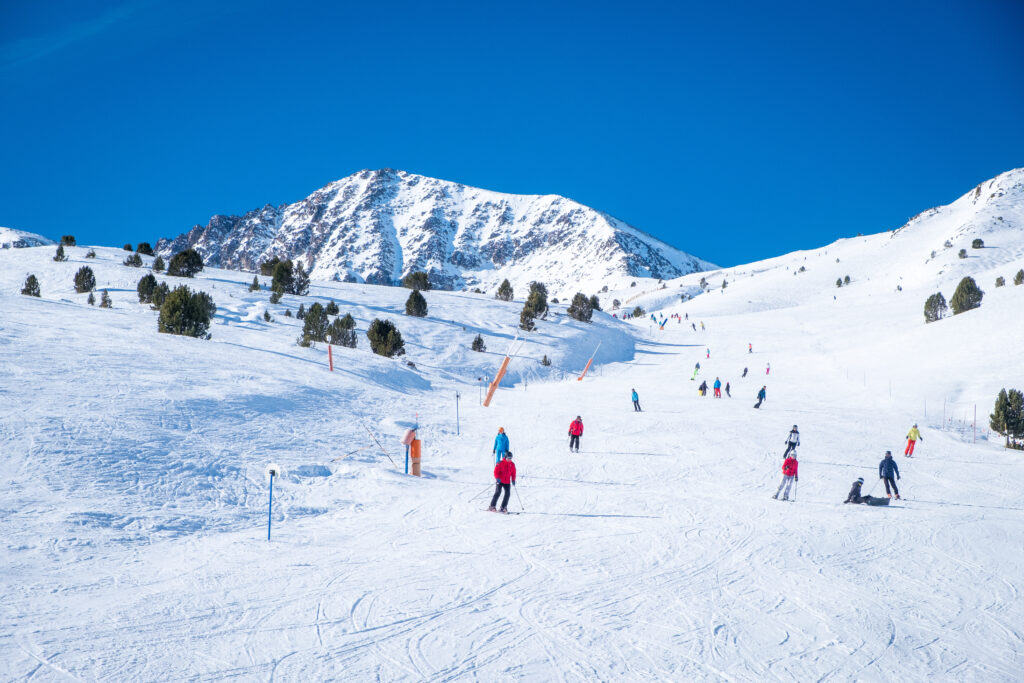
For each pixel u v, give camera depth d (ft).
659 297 549.13
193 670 23.40
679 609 31.50
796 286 455.63
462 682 23.36
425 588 33.35
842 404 140.56
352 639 26.81
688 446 88.02
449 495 57.31
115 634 26.35
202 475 54.34
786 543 43.65
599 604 31.81
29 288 161.38
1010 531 48.83
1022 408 108.47
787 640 28.43
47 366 80.94
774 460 79.20
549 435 95.09
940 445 96.68
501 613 30.25
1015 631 30.55
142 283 174.29
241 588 32.65
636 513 51.67
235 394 84.64
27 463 49.21
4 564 33.68
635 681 23.97
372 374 128.47
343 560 38.04
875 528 48.57
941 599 34.35
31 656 23.94
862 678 25.20
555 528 46.39
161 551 38.63
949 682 25.35
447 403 120.26
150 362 94.38
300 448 69.15
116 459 53.47
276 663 24.29
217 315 169.48
